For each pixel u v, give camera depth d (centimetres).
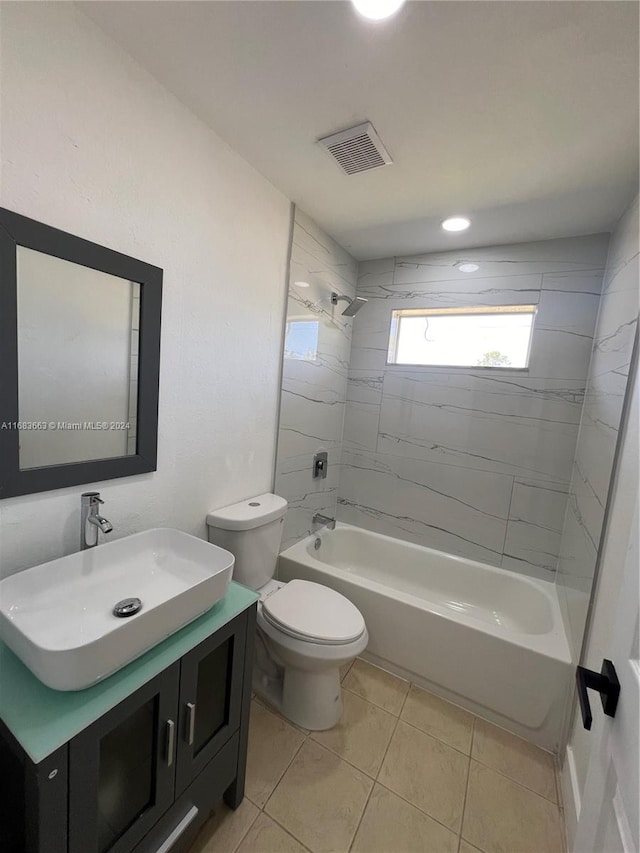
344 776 137
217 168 142
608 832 62
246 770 137
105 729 76
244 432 176
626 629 67
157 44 103
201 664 103
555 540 213
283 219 180
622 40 91
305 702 155
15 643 78
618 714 64
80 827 74
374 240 224
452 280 233
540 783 140
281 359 195
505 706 161
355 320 265
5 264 88
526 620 208
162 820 93
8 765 77
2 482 92
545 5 85
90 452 113
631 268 146
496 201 172
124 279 115
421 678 181
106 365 114
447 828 123
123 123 109
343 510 279
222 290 152
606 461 142
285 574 216
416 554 249
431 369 242
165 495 140
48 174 94
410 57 101
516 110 117
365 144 138
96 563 109
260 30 96
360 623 154
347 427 272
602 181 151
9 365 91
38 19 88
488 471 229
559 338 207
